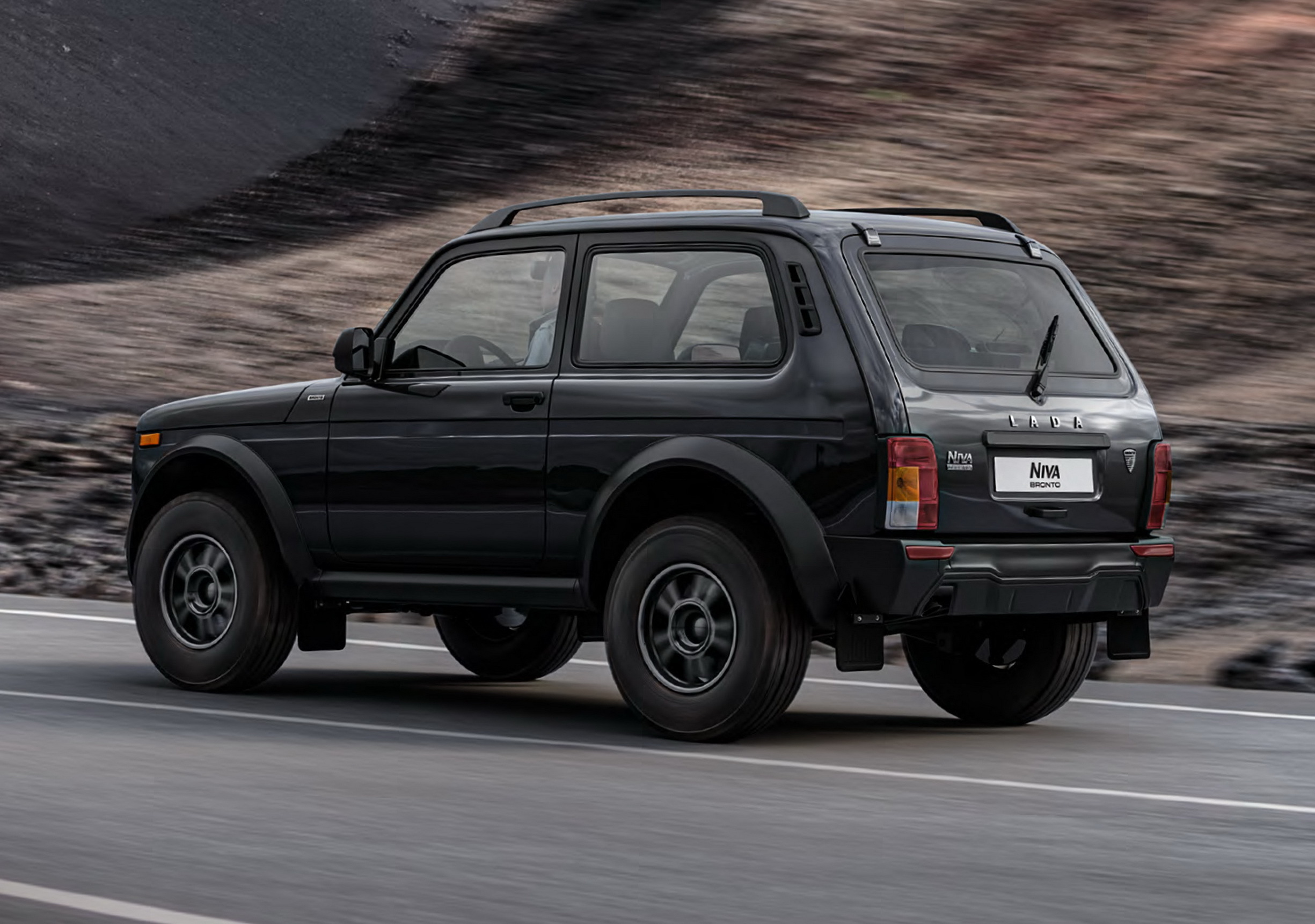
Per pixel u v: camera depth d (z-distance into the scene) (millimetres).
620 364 12820
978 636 13406
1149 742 12586
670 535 12227
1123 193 31469
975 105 36531
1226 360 25766
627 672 12367
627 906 7770
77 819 9391
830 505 11852
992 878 8391
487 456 13164
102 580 21797
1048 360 12484
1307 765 11602
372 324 32469
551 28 46906
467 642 15664
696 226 12773
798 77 40062
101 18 48938
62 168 42250
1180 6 38688
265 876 8219
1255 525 20172
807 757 11727
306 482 14008
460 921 7480
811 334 12094
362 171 41438
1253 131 32906
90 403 28672
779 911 7738
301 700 14094
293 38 49375
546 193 37844
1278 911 7879
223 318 33031
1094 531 12648
